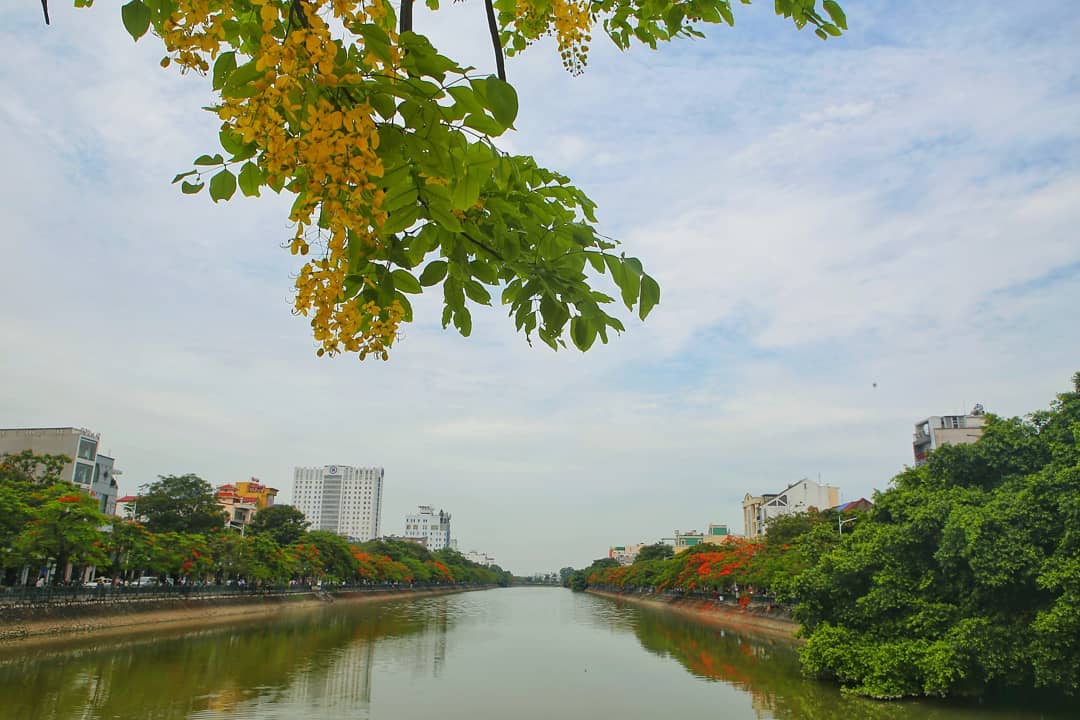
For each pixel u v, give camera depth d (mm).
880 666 17875
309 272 2410
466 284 2869
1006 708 16438
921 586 17688
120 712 15773
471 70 1916
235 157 2400
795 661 25734
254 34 2352
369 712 17156
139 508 41562
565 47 3508
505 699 19406
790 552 36000
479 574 147000
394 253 2648
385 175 2180
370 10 2045
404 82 1953
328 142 1943
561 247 2639
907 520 18938
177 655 23750
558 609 63938
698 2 3475
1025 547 14742
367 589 71625
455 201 2180
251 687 19219
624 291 2518
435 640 33281
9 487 26109
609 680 22469
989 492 17781
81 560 27422
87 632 26953
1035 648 14664
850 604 19953
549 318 2836
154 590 33531
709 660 26781
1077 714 15828
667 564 67125
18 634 23625
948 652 16281
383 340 2572
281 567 44750
